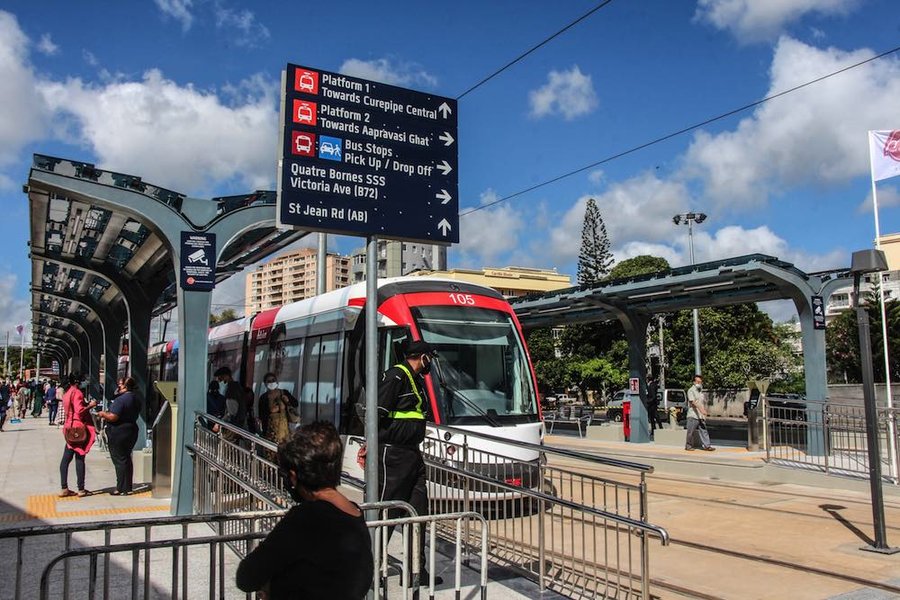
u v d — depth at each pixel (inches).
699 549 324.2
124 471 426.6
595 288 710.5
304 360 519.5
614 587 231.9
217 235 384.5
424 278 454.3
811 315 619.8
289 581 112.0
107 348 816.3
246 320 677.3
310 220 192.9
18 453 650.8
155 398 1050.7
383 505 185.6
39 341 1439.5
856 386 1062.4
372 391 195.8
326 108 200.1
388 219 206.2
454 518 186.5
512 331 447.8
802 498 459.8
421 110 217.8
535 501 266.4
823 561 303.0
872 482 323.9
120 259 613.6
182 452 367.9
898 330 1669.5
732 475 559.8
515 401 429.4
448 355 416.8
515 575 262.5
